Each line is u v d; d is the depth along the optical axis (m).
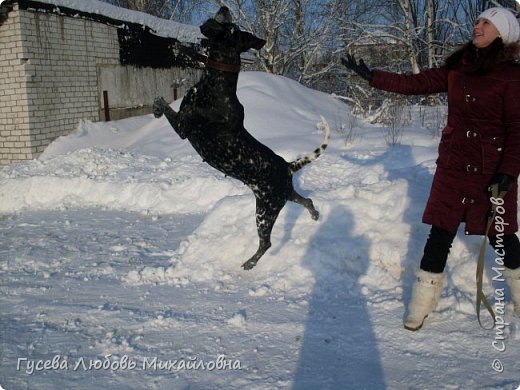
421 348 3.38
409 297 4.12
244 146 3.97
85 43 13.28
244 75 13.73
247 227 5.12
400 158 8.08
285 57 22.50
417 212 4.67
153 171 8.99
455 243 4.41
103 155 9.92
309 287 4.39
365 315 3.87
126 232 6.62
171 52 16.89
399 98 14.25
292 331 3.67
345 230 4.79
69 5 12.60
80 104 13.21
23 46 11.45
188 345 3.52
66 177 8.80
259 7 21.31
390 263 4.46
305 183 7.55
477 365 3.16
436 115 12.72
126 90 14.88
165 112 3.92
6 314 4.12
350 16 21.41
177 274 4.82
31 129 11.79
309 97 14.18
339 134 10.35
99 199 8.38
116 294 4.48
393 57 21.16
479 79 3.34
